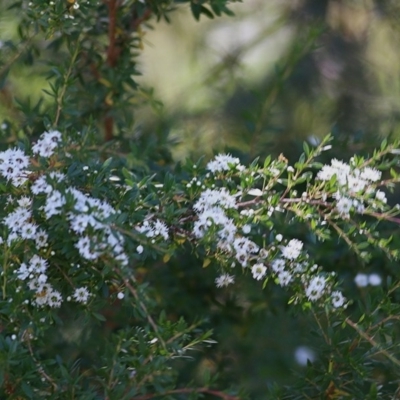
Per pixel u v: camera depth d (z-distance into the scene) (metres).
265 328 2.66
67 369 2.34
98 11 2.55
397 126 2.89
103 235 2.28
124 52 2.56
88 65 2.56
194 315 2.57
